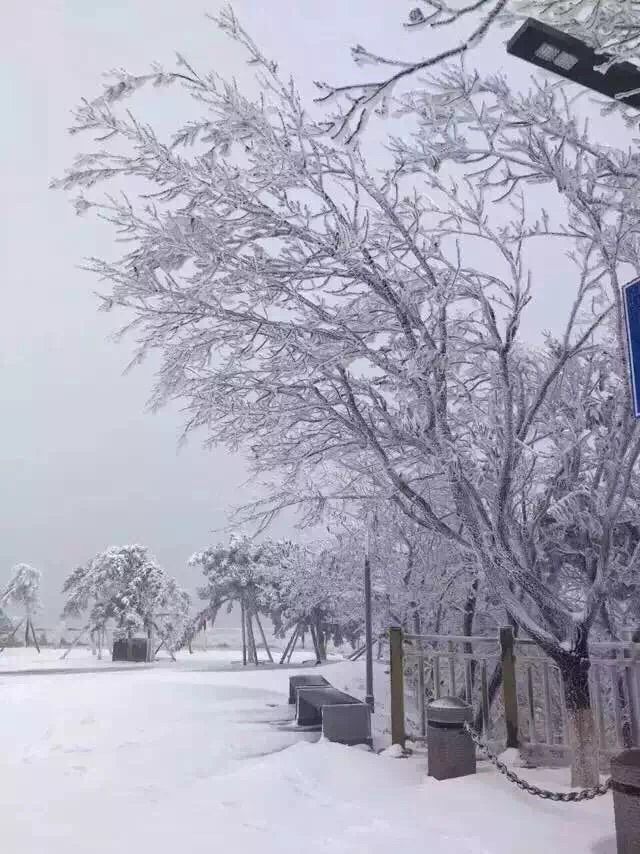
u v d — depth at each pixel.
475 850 4.89
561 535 9.25
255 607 39.34
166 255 6.93
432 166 6.46
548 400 7.98
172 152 6.69
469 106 6.16
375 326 7.43
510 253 7.09
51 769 7.76
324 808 6.05
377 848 4.95
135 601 43.12
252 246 7.14
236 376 7.45
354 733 8.65
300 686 11.44
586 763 6.51
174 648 43.44
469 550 7.53
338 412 7.62
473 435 7.56
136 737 9.59
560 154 6.43
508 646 7.82
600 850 4.85
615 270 6.77
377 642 18.22
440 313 7.23
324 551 16.61
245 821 5.69
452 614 12.86
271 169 6.74
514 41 5.11
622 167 6.68
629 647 7.04
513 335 7.08
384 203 7.01
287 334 7.16
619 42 4.96
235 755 8.43
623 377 6.57
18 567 57.59
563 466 7.75
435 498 10.20
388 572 13.16
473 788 6.46
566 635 7.08
